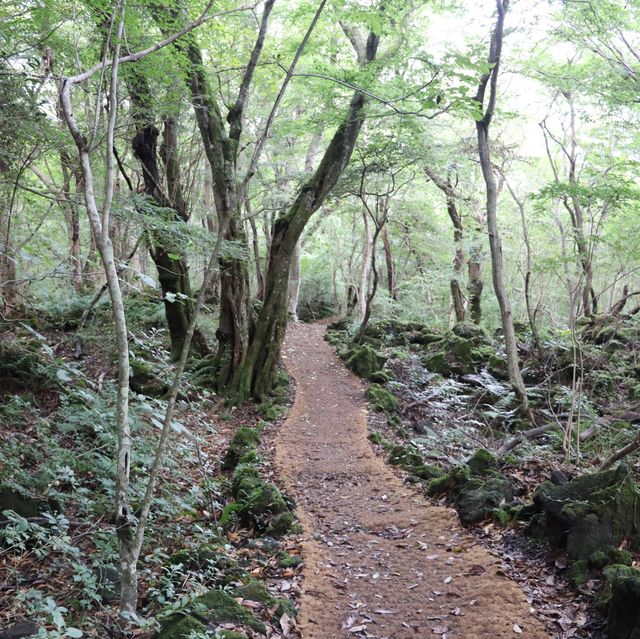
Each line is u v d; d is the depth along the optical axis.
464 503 6.65
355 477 8.70
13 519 4.80
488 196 11.65
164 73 9.77
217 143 12.09
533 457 8.67
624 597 4.00
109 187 4.12
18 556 5.53
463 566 5.44
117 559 5.45
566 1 12.30
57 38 8.11
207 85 12.01
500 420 11.98
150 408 4.77
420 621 4.60
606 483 5.58
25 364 10.84
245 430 10.11
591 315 16.58
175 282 14.23
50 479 6.59
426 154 14.92
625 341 15.18
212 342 15.73
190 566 5.48
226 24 12.95
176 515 6.77
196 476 8.30
